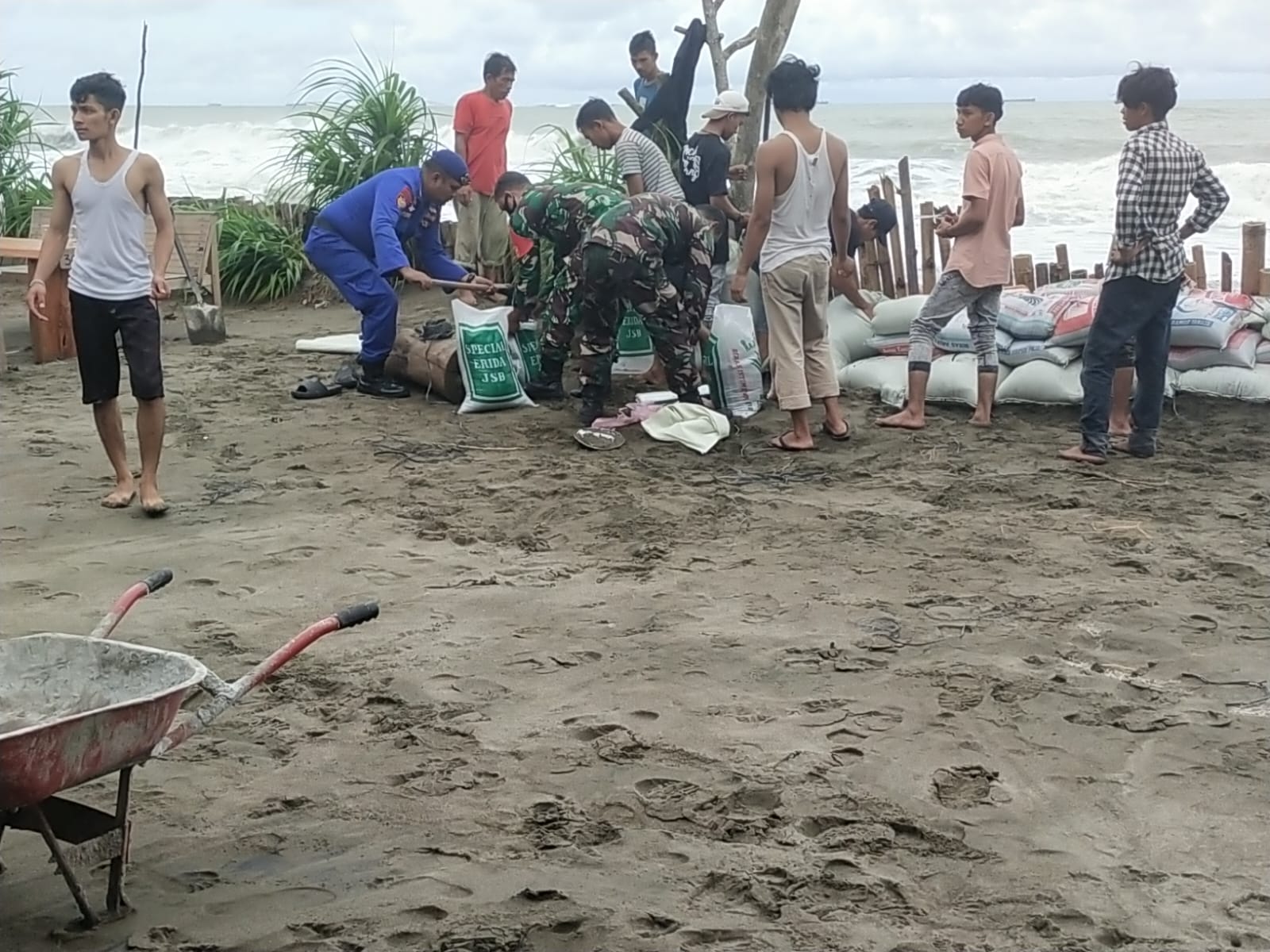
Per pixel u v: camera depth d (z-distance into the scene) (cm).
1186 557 592
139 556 589
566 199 819
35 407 892
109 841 312
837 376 841
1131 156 712
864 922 318
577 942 308
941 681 459
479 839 356
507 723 427
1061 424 834
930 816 369
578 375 962
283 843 354
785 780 388
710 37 1069
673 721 428
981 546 607
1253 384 859
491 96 1186
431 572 573
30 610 522
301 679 461
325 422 843
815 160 744
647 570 577
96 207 627
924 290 996
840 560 588
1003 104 801
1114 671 468
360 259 898
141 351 638
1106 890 334
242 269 1360
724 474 733
